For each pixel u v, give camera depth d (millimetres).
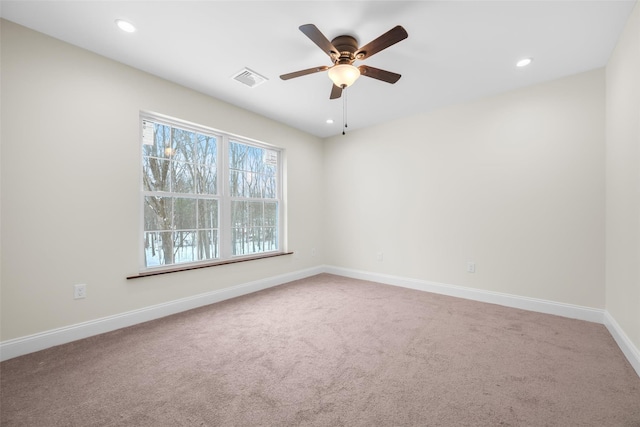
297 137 4199
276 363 1791
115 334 2225
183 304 2779
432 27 1900
